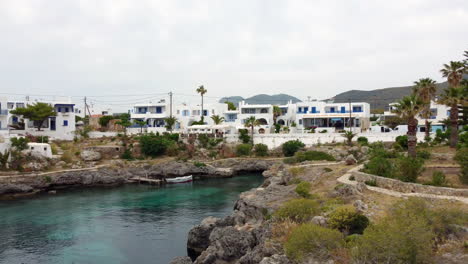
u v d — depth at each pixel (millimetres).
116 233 51375
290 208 35844
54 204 68125
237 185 87688
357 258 22250
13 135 87312
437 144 73500
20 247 45812
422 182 41156
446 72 69625
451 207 30531
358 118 118062
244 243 37125
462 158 41031
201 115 137625
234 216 47406
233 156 108750
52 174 81812
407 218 24531
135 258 42688
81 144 104000
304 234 25688
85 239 48844
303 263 24688
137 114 139250
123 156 100312
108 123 133750
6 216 59469
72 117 112812
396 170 46062
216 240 39750
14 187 74312
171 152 104812
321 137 105625
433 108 106500
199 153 106938
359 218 29938
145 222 56594
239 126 129500
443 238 25812
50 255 43375
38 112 102188
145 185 88125
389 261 21562
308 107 129250
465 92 61562
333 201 38031
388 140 98250
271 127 130375
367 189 41469
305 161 82500
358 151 89062
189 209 64562
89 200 71812
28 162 82938
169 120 123688
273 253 30703
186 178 91812
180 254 44094
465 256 23281
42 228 53344
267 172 90062
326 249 24906
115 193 78750
